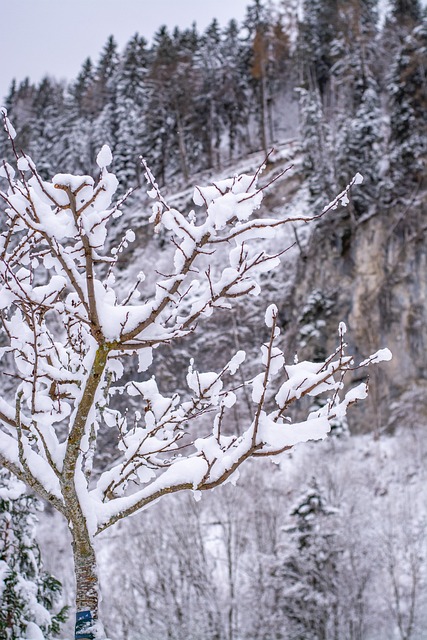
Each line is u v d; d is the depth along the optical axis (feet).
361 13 180.04
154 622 74.28
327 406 17.10
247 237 15.07
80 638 16.05
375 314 127.44
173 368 128.88
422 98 138.10
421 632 77.56
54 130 200.03
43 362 17.49
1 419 18.06
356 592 75.72
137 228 162.61
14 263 18.47
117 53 239.91
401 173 133.90
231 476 17.04
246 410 116.78
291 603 74.84
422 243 127.54
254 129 216.54
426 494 98.22
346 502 86.63
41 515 98.53
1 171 14.38
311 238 139.64
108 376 18.99
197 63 206.59
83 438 16.89
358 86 160.86
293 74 213.66
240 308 137.80
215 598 74.28
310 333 129.08
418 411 117.19
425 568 82.89
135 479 19.80
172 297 15.28
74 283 14.92
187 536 77.97
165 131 186.80
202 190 14.99
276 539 83.87
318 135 148.56
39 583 33.99
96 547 83.76
